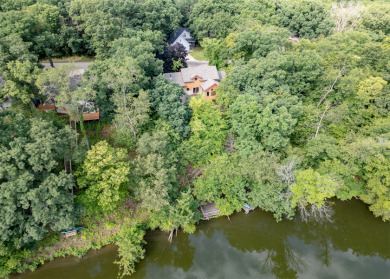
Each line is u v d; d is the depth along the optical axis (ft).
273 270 115.85
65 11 208.44
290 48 189.78
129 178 120.26
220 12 251.60
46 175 101.65
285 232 130.82
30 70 124.47
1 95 123.13
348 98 159.84
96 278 108.58
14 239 99.30
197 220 126.62
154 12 225.56
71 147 114.01
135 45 153.79
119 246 116.26
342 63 170.40
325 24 257.14
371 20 239.71
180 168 140.67
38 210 95.09
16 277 105.50
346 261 120.26
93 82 122.62
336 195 144.56
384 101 154.10
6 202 90.38
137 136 139.23
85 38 196.24
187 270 114.01
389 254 123.44
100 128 145.48
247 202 136.87
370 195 132.57
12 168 90.43
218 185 130.41
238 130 136.77
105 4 199.62
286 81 157.99
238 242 126.11
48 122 114.01
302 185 117.08
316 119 143.54
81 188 121.39
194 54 269.23
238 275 113.29
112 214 122.01
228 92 154.81
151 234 124.16
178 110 139.23
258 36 174.70
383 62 169.17
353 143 132.16
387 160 125.39
